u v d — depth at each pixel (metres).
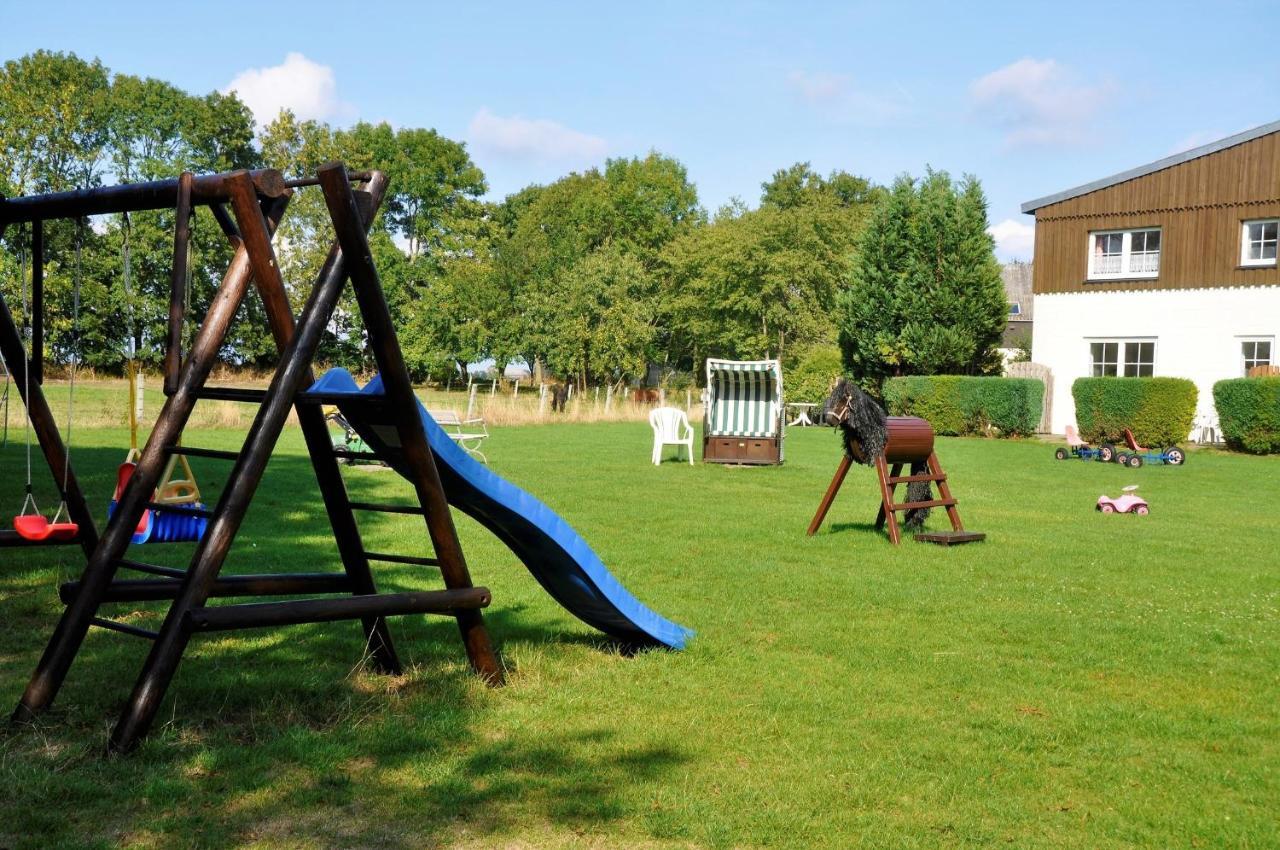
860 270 34.34
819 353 37.59
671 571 8.90
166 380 4.96
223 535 4.51
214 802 3.89
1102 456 22.02
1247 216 27.34
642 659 6.05
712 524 11.75
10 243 27.33
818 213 51.44
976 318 32.53
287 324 4.84
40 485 13.09
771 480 16.98
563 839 3.67
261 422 4.63
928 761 4.51
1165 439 25.66
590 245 68.25
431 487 5.18
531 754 4.48
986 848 3.66
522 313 51.47
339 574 5.61
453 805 3.92
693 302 55.94
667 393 47.06
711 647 6.29
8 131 27.17
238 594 5.22
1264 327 27.19
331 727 4.75
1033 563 9.61
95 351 40.56
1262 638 6.88
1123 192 29.39
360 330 42.00
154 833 3.62
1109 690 5.68
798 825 3.80
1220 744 4.83
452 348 54.12
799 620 7.16
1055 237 30.67
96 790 3.93
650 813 3.87
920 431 10.86
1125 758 4.63
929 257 32.97
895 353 33.41
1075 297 30.36
